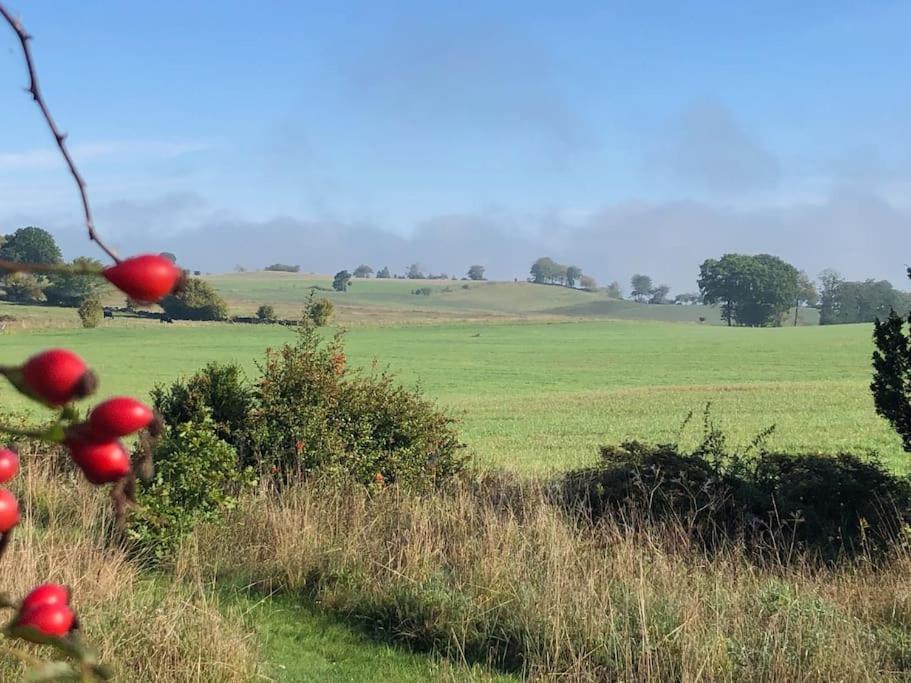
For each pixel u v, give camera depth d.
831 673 5.54
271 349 11.00
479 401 34.31
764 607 6.43
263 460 10.08
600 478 9.87
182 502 7.83
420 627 6.67
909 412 9.14
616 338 80.31
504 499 9.52
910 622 6.63
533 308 161.50
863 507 9.02
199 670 5.21
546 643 6.17
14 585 5.63
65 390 0.73
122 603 5.94
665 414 28.91
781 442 21.55
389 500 9.20
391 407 10.84
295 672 5.95
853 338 74.31
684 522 8.80
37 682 0.81
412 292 170.25
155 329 72.69
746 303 138.12
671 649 5.88
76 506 8.22
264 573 7.57
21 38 0.80
